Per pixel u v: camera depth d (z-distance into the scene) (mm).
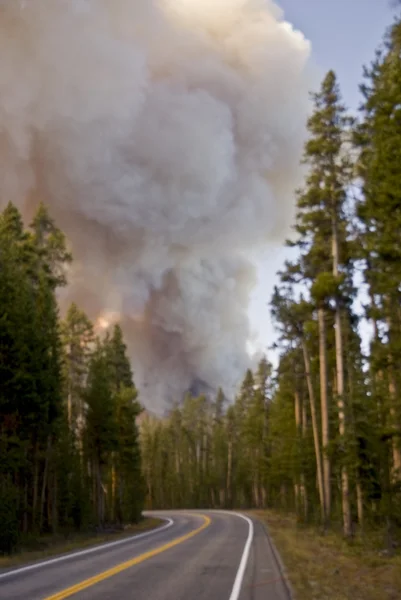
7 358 25297
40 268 33844
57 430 32219
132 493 54844
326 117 27516
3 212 34188
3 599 10781
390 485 20688
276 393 56531
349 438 23219
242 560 17562
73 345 46312
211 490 102188
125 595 11164
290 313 34625
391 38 15086
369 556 18109
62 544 27031
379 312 17750
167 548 21922
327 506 29047
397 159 14180
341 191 26484
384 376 22125
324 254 29062
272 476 60156
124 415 53562
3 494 23281
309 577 13656
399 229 14523
